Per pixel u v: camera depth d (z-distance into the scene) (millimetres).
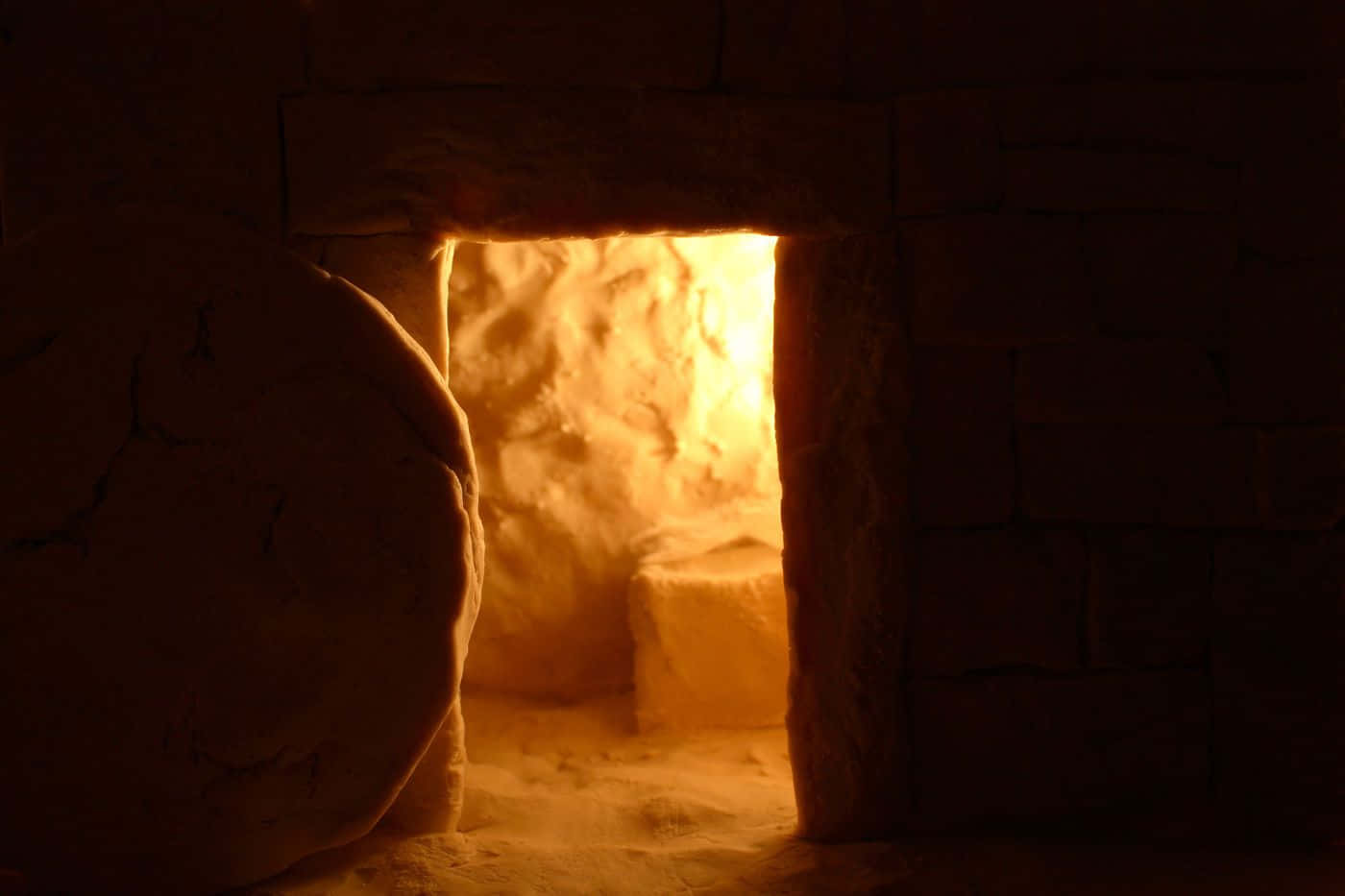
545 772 3252
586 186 2506
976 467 2578
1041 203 2549
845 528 2594
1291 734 2592
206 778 2256
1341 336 2553
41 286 2252
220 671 2258
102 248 2270
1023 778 2611
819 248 2568
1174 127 2549
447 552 2305
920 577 2592
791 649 2650
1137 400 2564
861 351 2564
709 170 2518
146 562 2240
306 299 2309
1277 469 2557
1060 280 2553
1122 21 2557
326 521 2289
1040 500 2578
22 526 2217
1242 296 2564
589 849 2580
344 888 2367
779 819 2834
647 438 3822
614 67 2490
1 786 2213
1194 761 2602
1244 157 2555
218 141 2447
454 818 2637
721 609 3537
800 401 2611
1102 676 2598
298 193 2467
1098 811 2619
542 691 3852
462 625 2328
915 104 2539
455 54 2471
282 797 2287
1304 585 2576
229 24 2436
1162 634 2596
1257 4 2553
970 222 2541
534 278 3754
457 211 2492
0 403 2227
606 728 3613
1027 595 2592
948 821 2623
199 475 2266
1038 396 2566
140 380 2260
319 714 2285
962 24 2553
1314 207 2549
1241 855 2527
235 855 2295
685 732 3545
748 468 3877
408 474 2311
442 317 2557
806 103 2521
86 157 2432
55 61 2420
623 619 3824
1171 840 2594
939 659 2604
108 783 2229
